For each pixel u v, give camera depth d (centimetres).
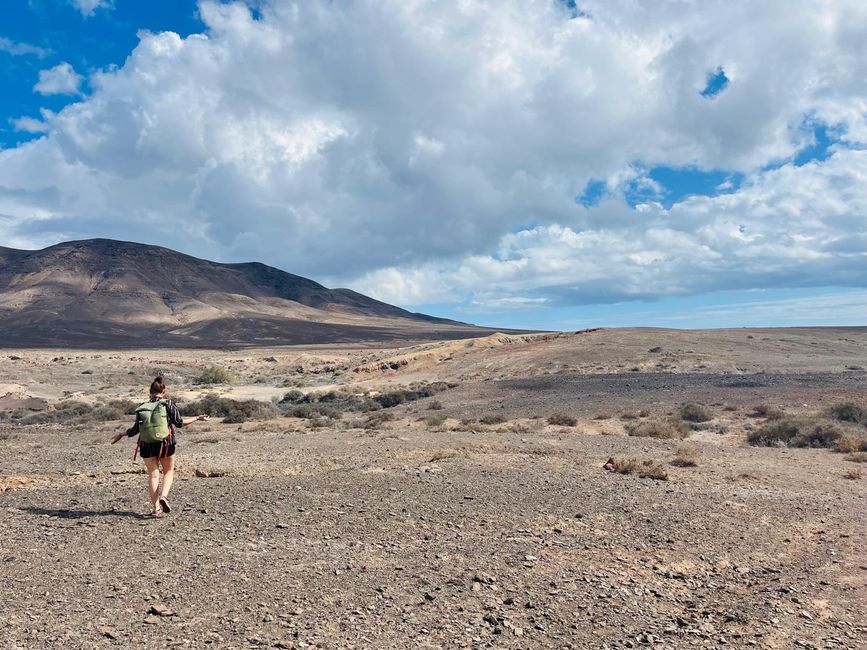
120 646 471
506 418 3014
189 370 9031
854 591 671
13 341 19712
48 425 3356
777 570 741
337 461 1556
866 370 4328
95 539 774
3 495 1071
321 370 8169
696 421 2791
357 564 702
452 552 763
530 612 584
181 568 666
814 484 1379
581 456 1731
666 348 5653
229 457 1689
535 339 7219
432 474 1320
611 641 531
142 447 920
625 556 776
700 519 977
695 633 553
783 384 3634
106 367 8319
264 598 586
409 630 529
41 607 541
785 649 527
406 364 6831
